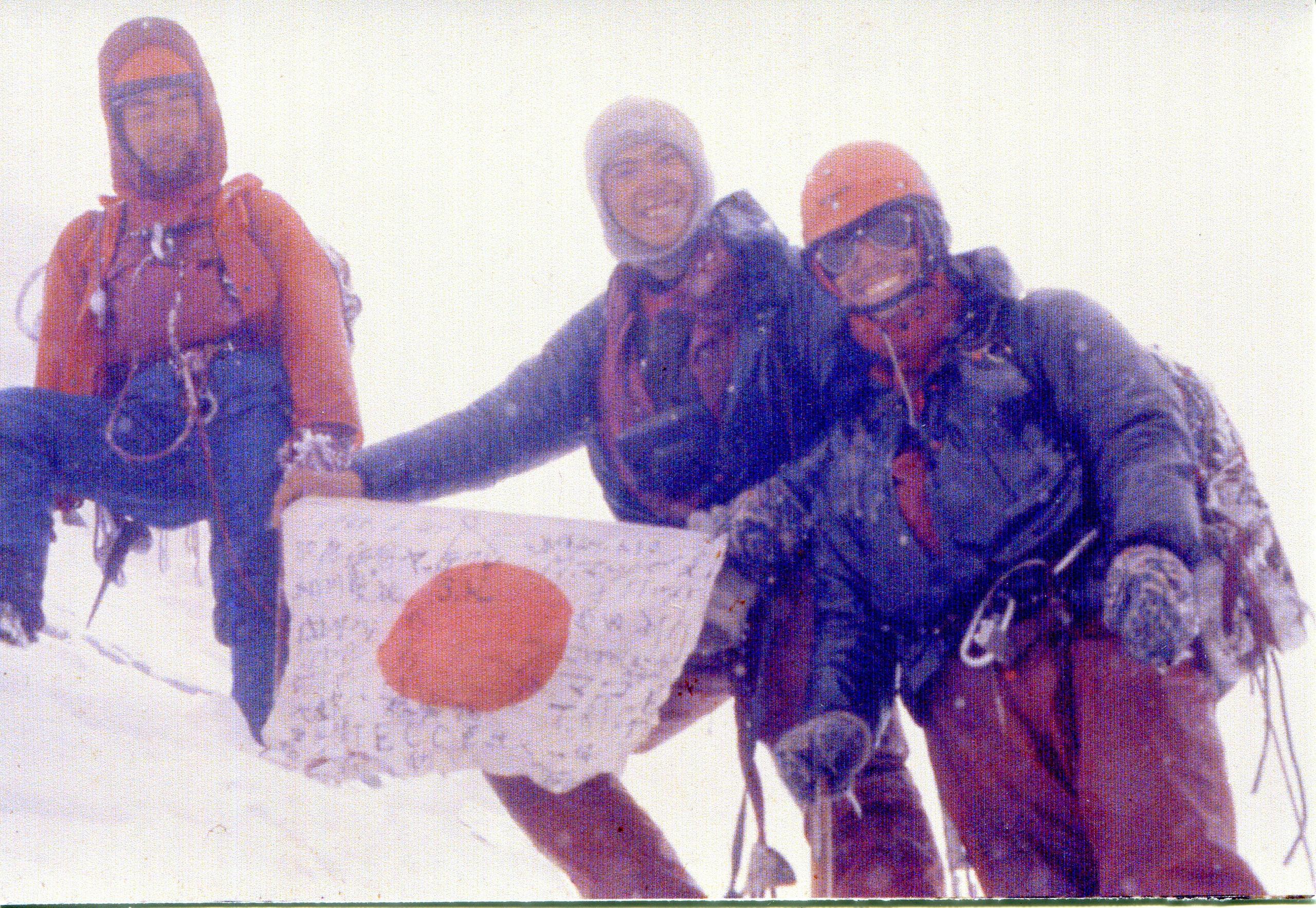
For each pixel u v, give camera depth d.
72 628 4.35
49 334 4.45
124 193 4.52
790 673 4.23
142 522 4.41
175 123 4.52
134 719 4.26
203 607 4.39
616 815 4.19
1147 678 4.05
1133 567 4.04
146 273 4.47
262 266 4.49
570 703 4.26
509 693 4.26
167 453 4.42
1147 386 4.17
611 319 4.44
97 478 4.41
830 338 4.33
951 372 4.26
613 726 4.24
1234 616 4.12
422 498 4.42
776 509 4.30
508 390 4.44
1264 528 4.18
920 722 4.20
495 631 4.28
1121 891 3.97
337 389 4.45
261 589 4.38
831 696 4.19
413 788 4.26
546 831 4.20
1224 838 3.98
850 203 4.29
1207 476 4.17
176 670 4.35
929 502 4.22
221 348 4.46
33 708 4.21
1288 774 4.20
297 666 4.28
